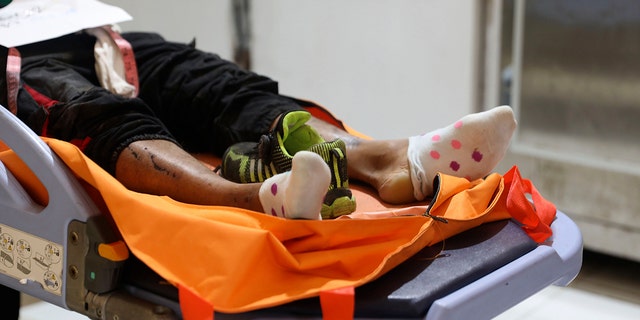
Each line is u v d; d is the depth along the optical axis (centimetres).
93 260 143
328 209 153
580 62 268
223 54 335
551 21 270
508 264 146
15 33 190
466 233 154
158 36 210
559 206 283
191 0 334
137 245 139
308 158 136
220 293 130
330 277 136
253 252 132
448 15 284
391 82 304
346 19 308
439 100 295
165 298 139
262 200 147
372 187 177
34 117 171
